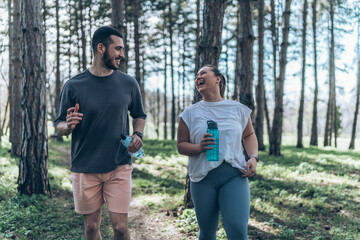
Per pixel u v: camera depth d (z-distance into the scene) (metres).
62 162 11.87
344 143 35.94
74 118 2.72
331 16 23.84
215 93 3.21
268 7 22.14
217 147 2.95
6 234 4.54
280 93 15.61
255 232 4.88
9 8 16.92
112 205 3.07
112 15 8.85
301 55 24.84
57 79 20.91
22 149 6.49
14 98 12.04
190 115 3.19
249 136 3.29
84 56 21.12
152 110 42.56
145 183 8.36
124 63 9.21
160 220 5.51
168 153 14.95
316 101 25.94
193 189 3.11
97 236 3.30
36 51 6.38
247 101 9.21
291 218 5.43
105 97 2.98
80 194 3.08
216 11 5.81
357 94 25.77
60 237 4.60
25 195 6.32
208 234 3.16
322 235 4.73
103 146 3.01
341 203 6.57
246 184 3.03
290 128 79.50
